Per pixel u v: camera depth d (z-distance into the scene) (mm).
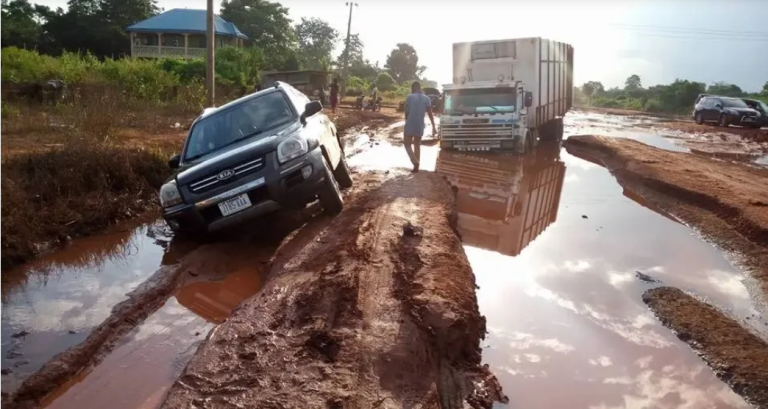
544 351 4871
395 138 19656
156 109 17312
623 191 11945
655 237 8484
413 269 5617
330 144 8578
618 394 4254
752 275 6777
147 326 5020
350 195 9242
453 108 16281
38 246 6836
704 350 4926
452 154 16172
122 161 9250
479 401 3980
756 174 13047
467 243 8023
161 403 3857
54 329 4891
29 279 6086
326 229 7109
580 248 7887
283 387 3637
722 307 5891
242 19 51062
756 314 5719
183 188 6777
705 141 21922
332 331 4297
